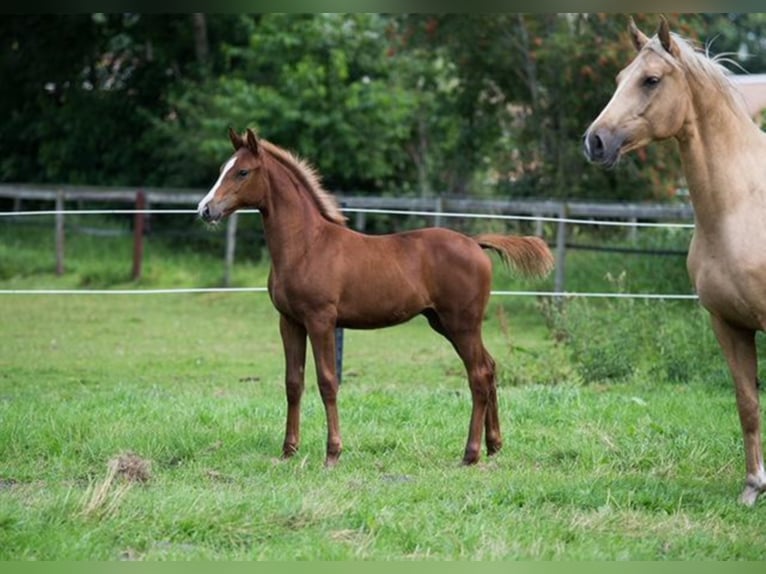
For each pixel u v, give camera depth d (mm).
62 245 21656
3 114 28859
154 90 27688
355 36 24422
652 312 13133
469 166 24266
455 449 8812
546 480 7617
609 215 17531
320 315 8281
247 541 6242
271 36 24062
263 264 22422
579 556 5957
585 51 19734
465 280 8453
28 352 14555
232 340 15930
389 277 8375
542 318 17031
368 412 9883
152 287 20734
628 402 10312
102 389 11867
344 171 24047
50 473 7891
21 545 6023
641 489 7371
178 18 27031
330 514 6609
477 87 22125
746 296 6859
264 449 8742
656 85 6941
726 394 11125
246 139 8281
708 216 6992
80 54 27734
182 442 8578
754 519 6805
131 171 27766
